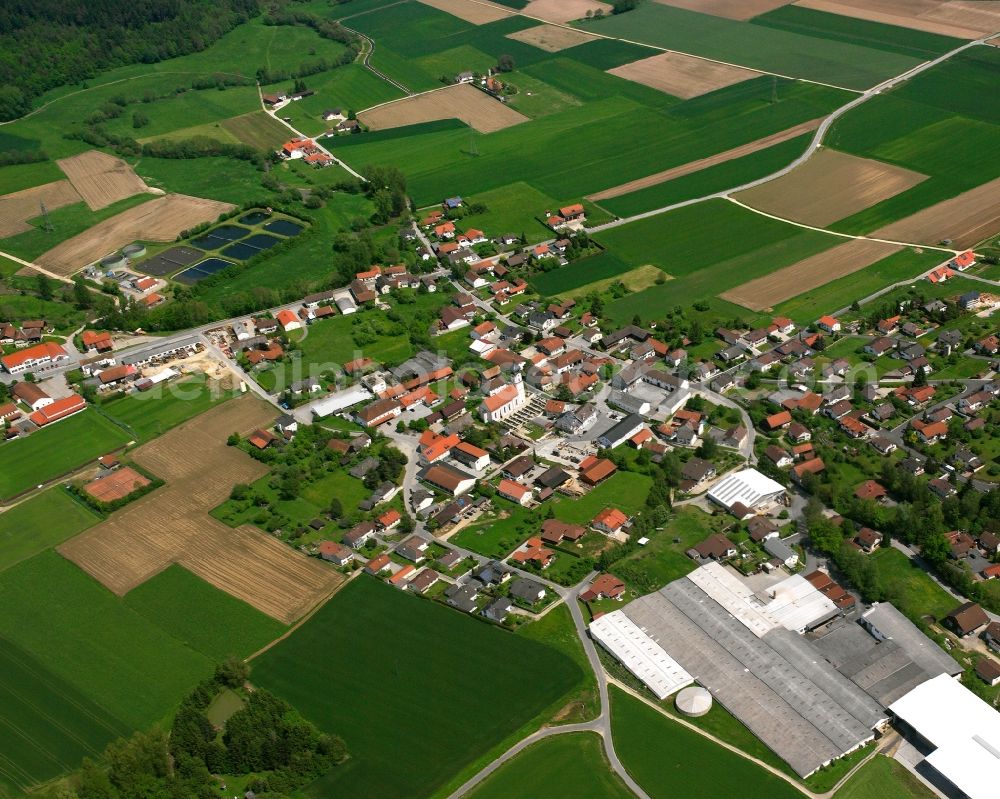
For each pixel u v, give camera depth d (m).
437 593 192.75
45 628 190.12
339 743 159.75
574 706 167.50
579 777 155.50
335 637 183.75
